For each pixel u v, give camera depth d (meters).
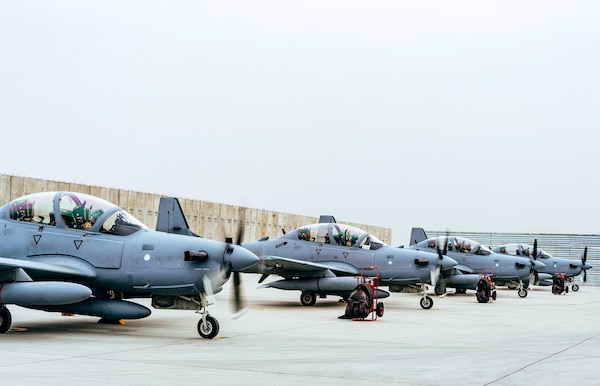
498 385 7.70
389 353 10.18
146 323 13.91
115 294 12.81
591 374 8.51
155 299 12.45
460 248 30.33
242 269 11.98
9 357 9.11
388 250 21.02
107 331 12.41
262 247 21.97
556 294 34.09
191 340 11.37
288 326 14.16
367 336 12.55
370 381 7.80
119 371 8.14
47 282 11.41
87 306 12.39
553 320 17.23
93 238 12.46
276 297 23.58
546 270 38.38
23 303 11.36
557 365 9.19
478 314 18.86
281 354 9.88
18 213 13.01
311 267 19.45
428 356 9.89
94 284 12.47
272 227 44.09
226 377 7.88
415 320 16.39
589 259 53.09
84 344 10.59
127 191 32.12
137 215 32.72
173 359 9.19
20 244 12.73
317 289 19.59
